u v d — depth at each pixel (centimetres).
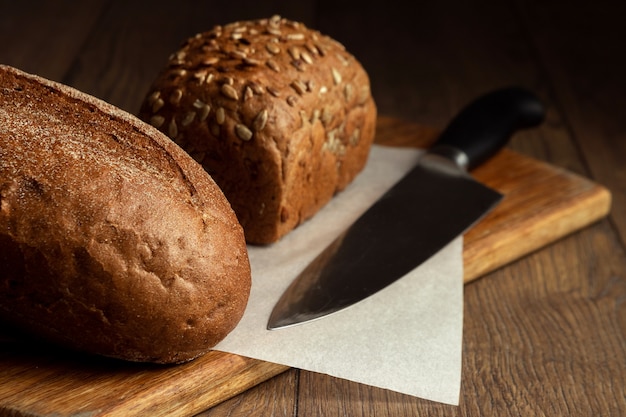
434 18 138
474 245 91
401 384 78
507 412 79
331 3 140
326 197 94
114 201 72
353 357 79
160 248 73
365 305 84
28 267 72
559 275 92
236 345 79
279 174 87
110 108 79
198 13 134
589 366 83
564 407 79
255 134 86
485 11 139
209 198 76
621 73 126
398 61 127
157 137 78
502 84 123
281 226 89
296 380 80
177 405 76
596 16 139
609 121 117
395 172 100
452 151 100
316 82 89
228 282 75
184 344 75
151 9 134
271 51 89
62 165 73
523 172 102
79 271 72
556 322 87
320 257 88
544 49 130
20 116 75
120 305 72
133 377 76
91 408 73
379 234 90
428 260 89
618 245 97
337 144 93
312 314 82
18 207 72
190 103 87
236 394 79
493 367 82
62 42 125
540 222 94
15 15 131
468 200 94
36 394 74
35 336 75
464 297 89
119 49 124
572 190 99
